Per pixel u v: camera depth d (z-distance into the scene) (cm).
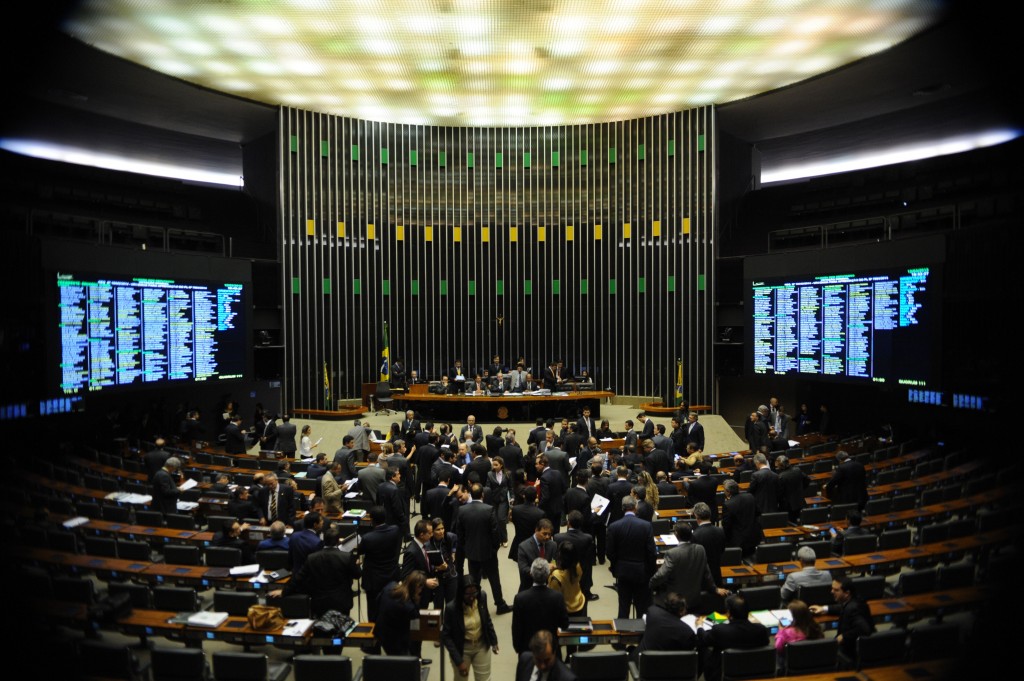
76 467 1321
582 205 2297
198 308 1747
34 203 1703
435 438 1237
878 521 957
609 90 1927
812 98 1928
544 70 1761
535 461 1122
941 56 1623
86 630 643
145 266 1616
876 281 1597
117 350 1552
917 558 813
